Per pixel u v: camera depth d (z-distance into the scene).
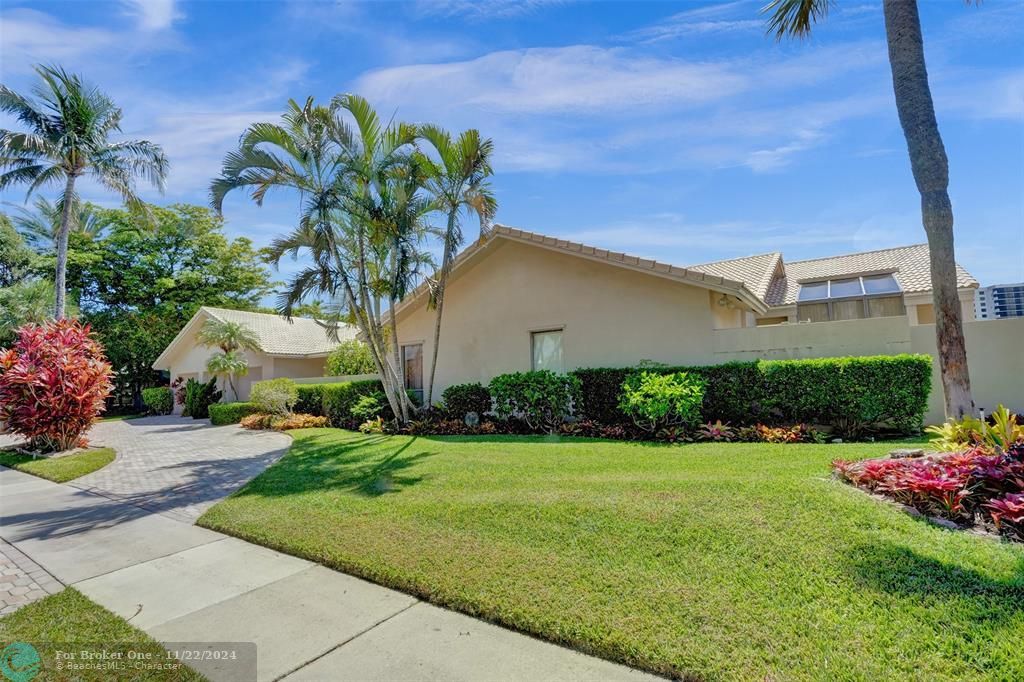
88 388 12.73
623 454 7.86
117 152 16.45
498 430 11.56
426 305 15.60
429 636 3.22
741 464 6.55
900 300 14.80
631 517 4.71
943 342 6.43
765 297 14.22
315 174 11.79
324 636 3.28
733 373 9.41
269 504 6.32
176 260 33.03
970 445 5.53
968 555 3.55
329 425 15.30
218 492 7.54
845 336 9.70
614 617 3.18
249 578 4.27
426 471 7.40
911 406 8.00
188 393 24.09
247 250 35.12
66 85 15.06
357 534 4.96
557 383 10.86
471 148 11.52
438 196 12.11
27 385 11.88
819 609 3.09
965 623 2.84
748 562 3.75
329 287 12.16
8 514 6.84
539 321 13.40
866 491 4.97
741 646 2.81
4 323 22.67
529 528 4.73
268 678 2.84
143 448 12.62
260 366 24.34
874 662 2.60
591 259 11.71
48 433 12.07
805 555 3.75
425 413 13.05
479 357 14.47
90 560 4.90
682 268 10.51
